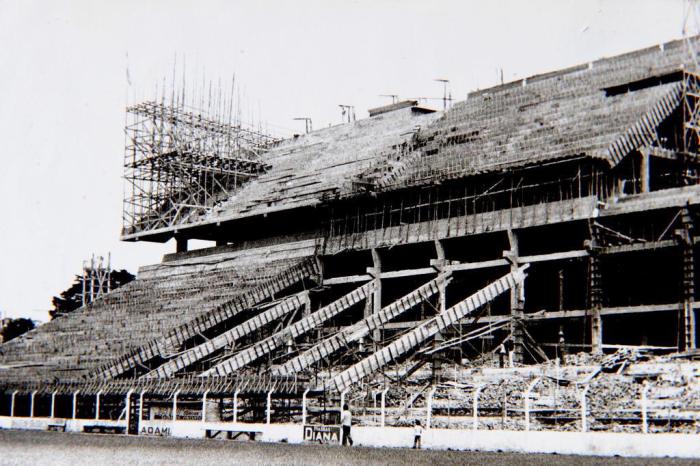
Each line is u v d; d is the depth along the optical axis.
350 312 94.31
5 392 83.69
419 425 52.50
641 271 74.81
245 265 98.38
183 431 65.75
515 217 75.50
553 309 80.88
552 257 73.25
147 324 91.75
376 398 65.50
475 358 79.69
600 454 45.34
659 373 57.06
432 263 80.19
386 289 92.25
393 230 84.50
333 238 90.12
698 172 77.38
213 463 42.84
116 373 81.62
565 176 74.62
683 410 49.91
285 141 113.75
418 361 72.50
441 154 86.00
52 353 93.88
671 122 77.38
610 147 69.81
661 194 68.31
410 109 103.44
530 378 61.97
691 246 65.94
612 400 53.75
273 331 88.19
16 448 53.00
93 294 140.00
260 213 95.50
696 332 70.31
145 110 105.75
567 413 53.34
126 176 107.94
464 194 80.50
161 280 105.81
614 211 70.19
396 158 91.19
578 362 63.72
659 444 43.69
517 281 73.81
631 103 75.88
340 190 88.75
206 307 89.56
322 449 51.16
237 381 66.88
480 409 57.78
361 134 104.62
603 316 73.06
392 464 40.91
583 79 86.56
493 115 88.50
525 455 45.59
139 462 43.91
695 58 78.19
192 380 69.44
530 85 90.81
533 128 81.06
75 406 77.25
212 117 108.19
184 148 105.25
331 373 76.19
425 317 85.81
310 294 91.00
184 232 106.50
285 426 59.62
